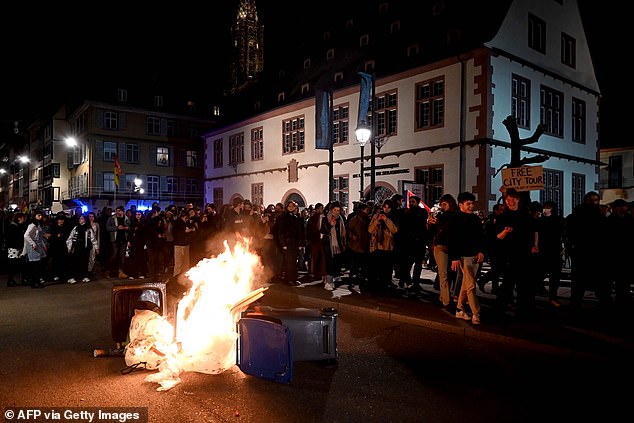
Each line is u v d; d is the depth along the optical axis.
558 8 20.73
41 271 12.45
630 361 5.36
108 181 40.97
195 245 12.27
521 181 8.69
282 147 27.12
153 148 43.31
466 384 4.94
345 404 4.43
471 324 7.05
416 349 6.20
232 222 11.55
